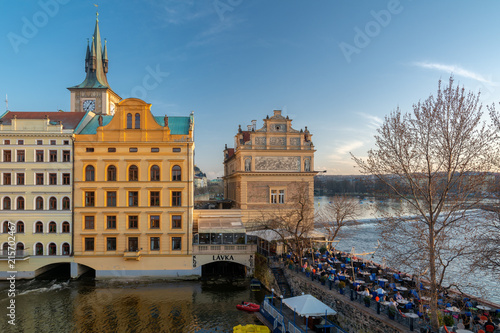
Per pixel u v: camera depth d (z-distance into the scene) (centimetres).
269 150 5738
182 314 3672
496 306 2947
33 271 4800
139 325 3416
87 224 4862
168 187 4900
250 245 4912
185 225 4884
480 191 2573
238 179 6022
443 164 2622
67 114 5534
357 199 14125
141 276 4816
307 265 4256
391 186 2861
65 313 3688
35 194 4850
